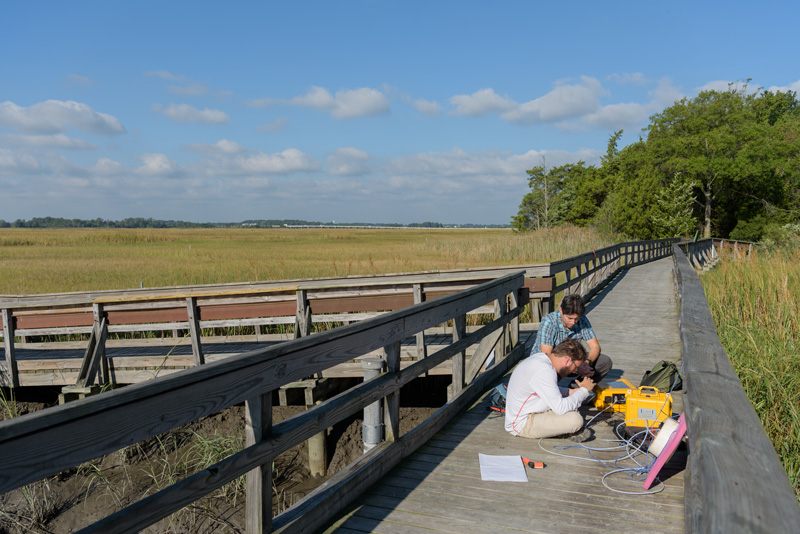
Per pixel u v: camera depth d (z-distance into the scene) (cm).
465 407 548
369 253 3666
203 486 239
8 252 4056
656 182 4722
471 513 336
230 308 805
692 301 538
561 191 7306
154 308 802
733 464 167
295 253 3669
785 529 132
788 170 5250
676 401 536
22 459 169
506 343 711
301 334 797
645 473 392
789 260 1559
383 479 385
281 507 627
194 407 235
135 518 208
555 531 314
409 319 439
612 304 1277
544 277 942
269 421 286
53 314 810
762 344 705
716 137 5122
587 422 495
